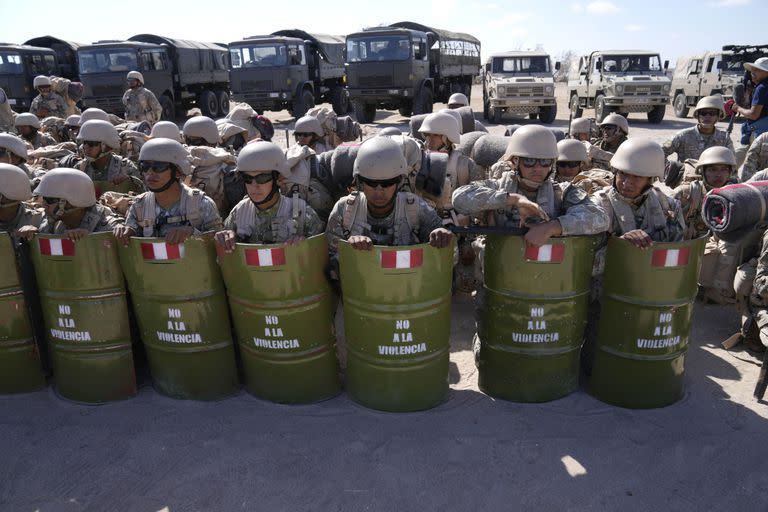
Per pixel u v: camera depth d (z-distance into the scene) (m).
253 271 3.66
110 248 3.88
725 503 3.15
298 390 3.99
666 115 24.58
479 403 4.04
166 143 3.83
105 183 5.62
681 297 3.69
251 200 3.89
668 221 3.97
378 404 3.92
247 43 20.72
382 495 3.22
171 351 4.00
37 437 3.77
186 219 3.96
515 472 3.38
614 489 3.24
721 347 4.82
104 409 4.05
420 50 20.55
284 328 3.82
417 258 3.51
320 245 3.74
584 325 3.95
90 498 3.24
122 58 19.23
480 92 39.72
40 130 9.08
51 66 20.38
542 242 3.55
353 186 4.84
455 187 5.40
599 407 3.96
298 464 3.46
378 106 21.88
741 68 20.73
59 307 3.94
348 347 3.95
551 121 21.23
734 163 5.30
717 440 3.62
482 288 4.06
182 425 3.85
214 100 23.94
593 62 21.55
